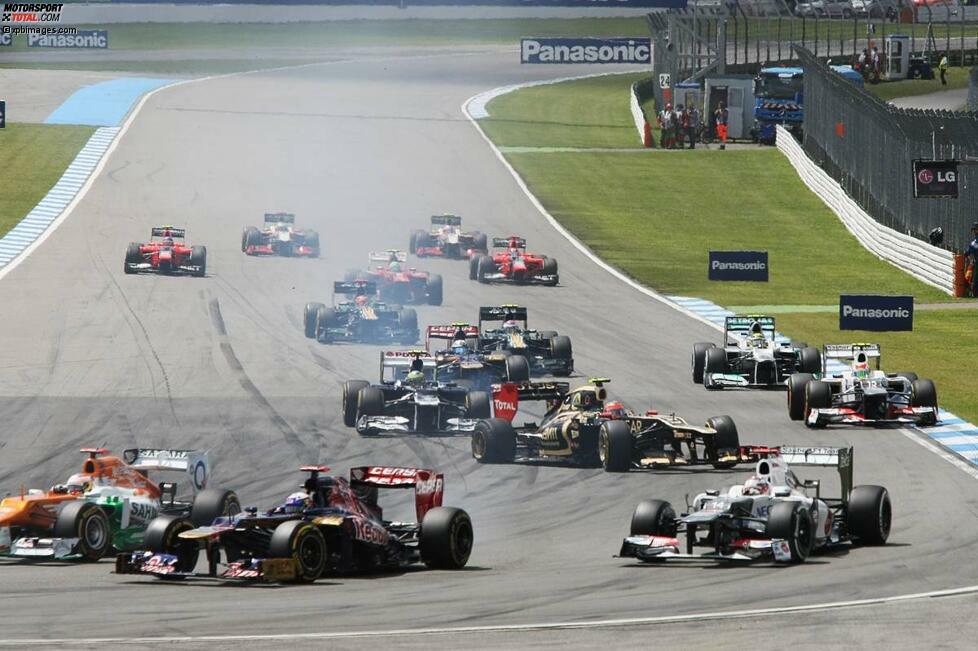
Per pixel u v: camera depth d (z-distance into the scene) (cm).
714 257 17562
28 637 4753
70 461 9231
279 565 5684
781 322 15938
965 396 11731
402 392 10412
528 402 11800
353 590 5678
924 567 6162
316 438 10006
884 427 10481
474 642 4712
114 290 16775
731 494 6469
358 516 6091
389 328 14125
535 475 8894
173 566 5809
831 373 12788
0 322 14700
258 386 11912
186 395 11488
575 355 13738
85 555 6369
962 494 8212
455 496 8331
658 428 9119
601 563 6431
